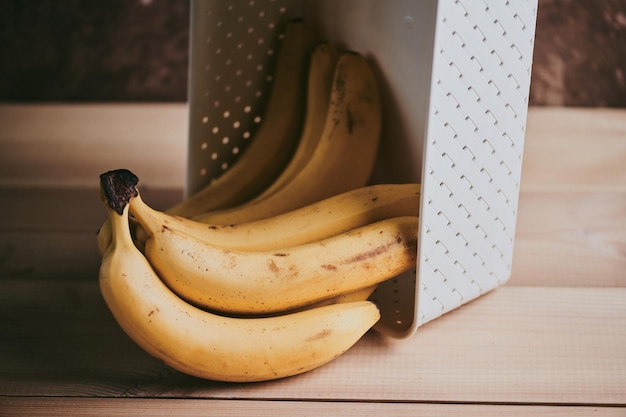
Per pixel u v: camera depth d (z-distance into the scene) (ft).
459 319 2.83
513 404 2.54
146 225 2.50
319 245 2.62
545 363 2.67
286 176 3.03
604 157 3.75
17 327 2.80
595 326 2.80
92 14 4.25
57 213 3.38
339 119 2.97
